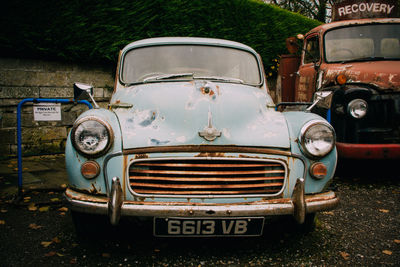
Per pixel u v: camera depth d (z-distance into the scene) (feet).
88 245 8.47
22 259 7.70
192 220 7.13
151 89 9.30
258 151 7.44
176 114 7.89
